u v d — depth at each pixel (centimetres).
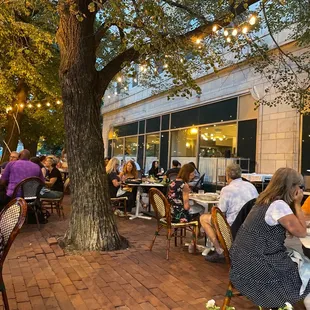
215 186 1003
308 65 671
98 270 382
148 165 1473
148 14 359
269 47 805
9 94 965
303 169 739
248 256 239
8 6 517
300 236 231
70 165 475
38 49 880
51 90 1081
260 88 854
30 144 1576
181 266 402
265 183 698
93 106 473
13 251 450
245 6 393
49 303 295
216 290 331
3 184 596
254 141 877
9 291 320
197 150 1124
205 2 610
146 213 758
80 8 430
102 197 476
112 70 489
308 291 231
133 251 462
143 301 302
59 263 404
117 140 1855
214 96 1041
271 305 229
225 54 930
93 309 285
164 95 1334
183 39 474
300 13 633
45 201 686
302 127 746
